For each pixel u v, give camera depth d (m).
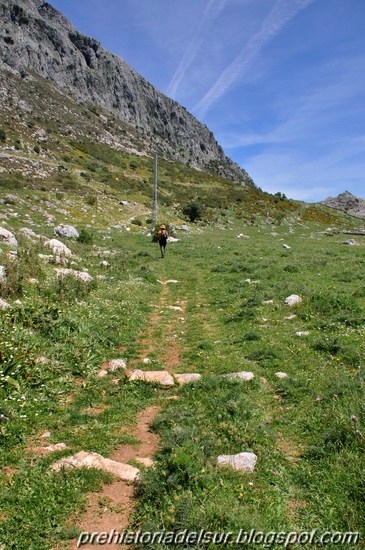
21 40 144.38
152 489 4.63
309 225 72.88
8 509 4.41
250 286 16.61
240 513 4.16
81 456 5.44
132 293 15.80
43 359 8.24
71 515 4.43
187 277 20.52
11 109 99.44
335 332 10.04
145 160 119.06
